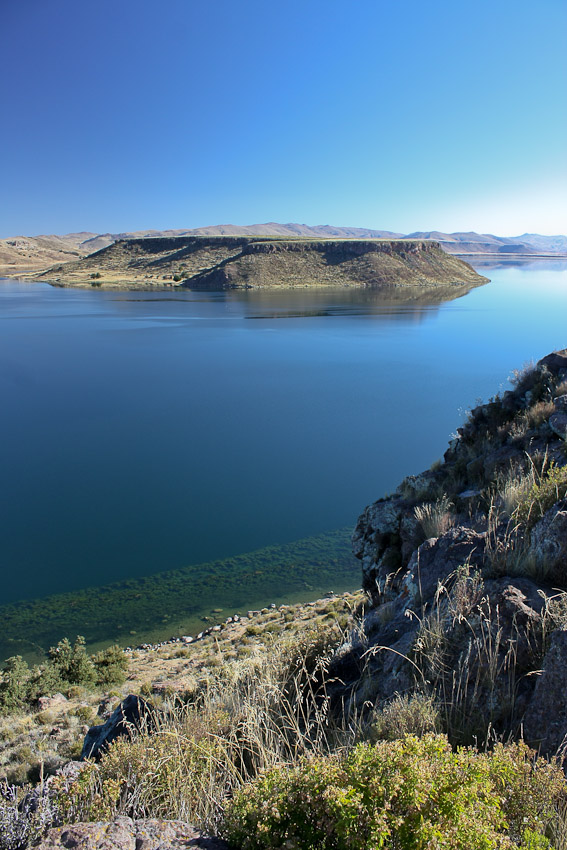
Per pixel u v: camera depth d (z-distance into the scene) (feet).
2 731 33.55
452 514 24.75
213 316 349.41
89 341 252.62
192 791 10.31
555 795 7.99
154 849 7.52
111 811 9.26
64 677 43.14
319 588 62.39
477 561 16.43
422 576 17.79
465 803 7.16
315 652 16.53
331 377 177.78
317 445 110.52
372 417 130.52
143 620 57.57
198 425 126.52
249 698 14.16
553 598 12.83
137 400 151.43
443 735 8.14
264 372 187.11
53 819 8.73
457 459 32.14
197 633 54.49
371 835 6.53
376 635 16.57
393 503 30.01
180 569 67.51
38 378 178.91
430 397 149.18
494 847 6.72
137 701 17.65
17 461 103.14
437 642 12.63
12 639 54.85
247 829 7.60
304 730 12.92
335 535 74.95
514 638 11.89
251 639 45.14
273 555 70.28
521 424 29.63
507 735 10.16
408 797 6.97
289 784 7.92
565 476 17.42
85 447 111.34
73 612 59.57
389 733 10.55
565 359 33.73
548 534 14.71
